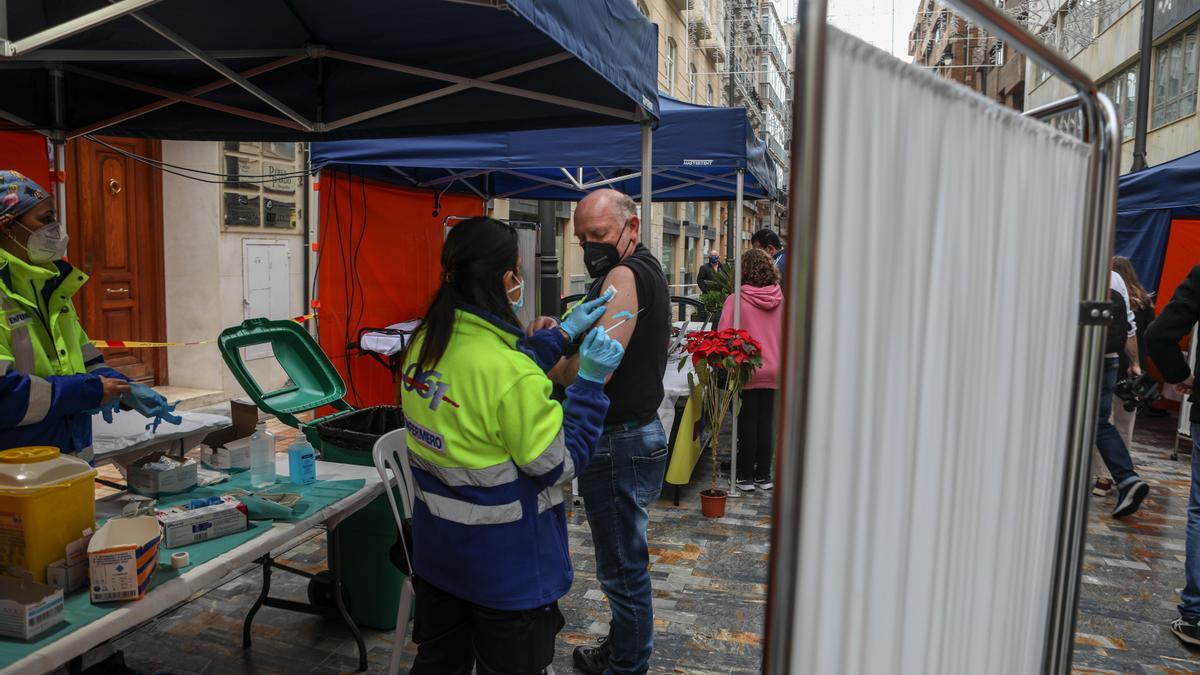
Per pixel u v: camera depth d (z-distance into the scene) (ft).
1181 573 13.74
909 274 2.90
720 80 104.32
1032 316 3.97
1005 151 3.55
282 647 10.52
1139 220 26.81
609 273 8.40
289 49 10.98
